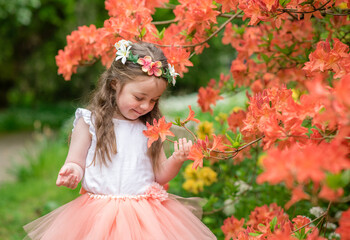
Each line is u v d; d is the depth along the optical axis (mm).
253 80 2215
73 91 12492
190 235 1659
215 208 2621
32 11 11312
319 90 880
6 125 11094
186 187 2695
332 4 1594
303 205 2271
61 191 4500
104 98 1790
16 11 9922
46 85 13461
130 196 1694
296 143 1201
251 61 2186
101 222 1561
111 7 2006
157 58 1724
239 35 2189
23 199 4484
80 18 9406
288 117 1136
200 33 1908
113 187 1700
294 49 2006
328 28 1908
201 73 9656
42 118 11617
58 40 12680
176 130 2148
